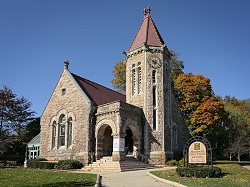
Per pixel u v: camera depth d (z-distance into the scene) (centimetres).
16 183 1384
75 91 2873
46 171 2134
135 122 2658
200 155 1786
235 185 1305
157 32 3225
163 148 2705
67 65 3122
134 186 1357
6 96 4203
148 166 2445
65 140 2833
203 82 3694
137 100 2867
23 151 4456
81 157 2577
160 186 1355
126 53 3100
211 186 1270
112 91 3534
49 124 3086
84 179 1551
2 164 3384
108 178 1677
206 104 3466
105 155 2766
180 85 3703
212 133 3588
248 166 2798
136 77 2955
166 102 2925
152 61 2934
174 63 4381
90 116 2641
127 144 3006
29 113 4431
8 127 4169
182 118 3456
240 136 4641
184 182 1392
